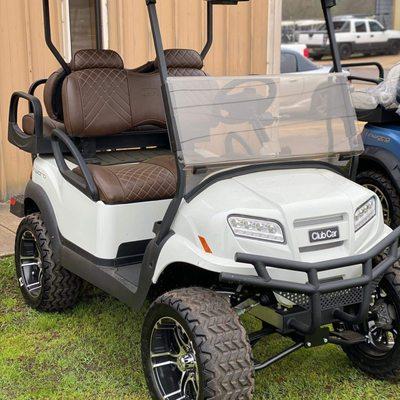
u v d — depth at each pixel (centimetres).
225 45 696
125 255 316
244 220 250
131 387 294
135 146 392
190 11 664
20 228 379
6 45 575
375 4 2678
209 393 237
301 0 2686
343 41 2278
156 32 268
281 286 243
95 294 394
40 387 293
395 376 291
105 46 620
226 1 357
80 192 325
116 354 323
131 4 628
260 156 278
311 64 923
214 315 247
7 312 372
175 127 264
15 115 392
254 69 721
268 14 715
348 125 297
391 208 431
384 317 295
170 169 327
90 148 372
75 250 334
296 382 297
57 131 334
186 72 401
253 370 243
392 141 432
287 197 258
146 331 272
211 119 271
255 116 280
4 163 589
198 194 266
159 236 271
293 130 287
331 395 287
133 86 380
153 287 319
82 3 609
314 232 253
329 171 291
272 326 275
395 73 438
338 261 248
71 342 336
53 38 596
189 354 254
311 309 246
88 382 297
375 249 258
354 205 264
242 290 278
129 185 312
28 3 579
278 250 249
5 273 429
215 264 247
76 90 358
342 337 282
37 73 594
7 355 321
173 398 267
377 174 444
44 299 360
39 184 367
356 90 452
